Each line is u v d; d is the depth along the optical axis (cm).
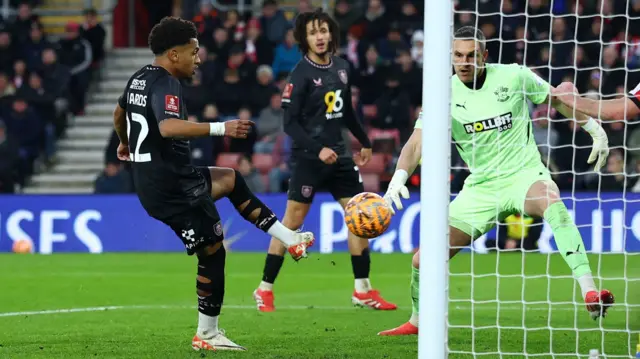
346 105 3120
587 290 2103
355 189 3144
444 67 1778
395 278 3938
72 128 6394
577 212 4878
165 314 2877
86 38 6512
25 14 6462
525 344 2058
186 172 2042
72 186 6066
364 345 2241
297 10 6944
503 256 4753
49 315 2855
